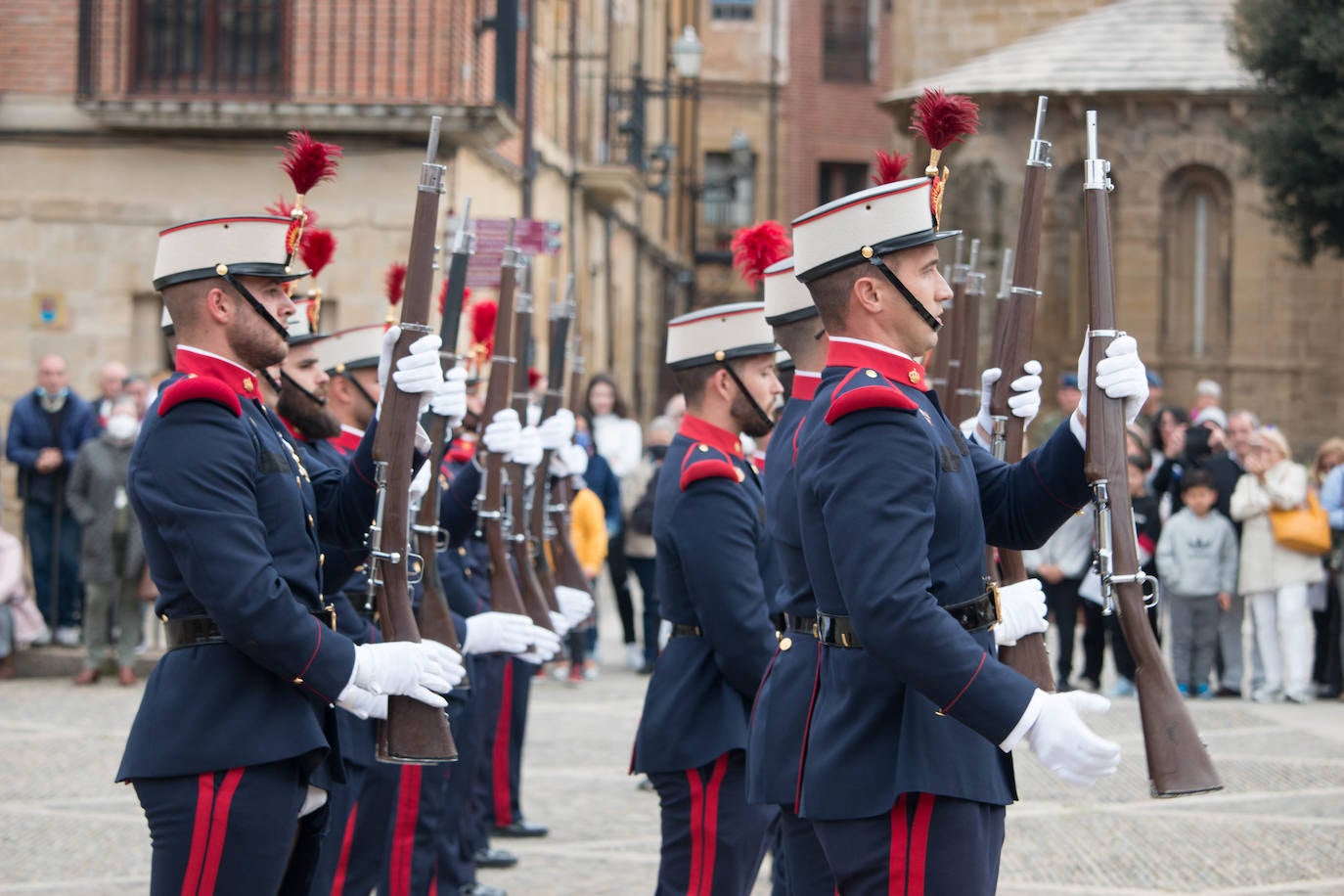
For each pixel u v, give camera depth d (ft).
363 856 37.14
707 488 35.37
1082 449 26.20
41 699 78.23
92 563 81.82
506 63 107.24
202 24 96.07
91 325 96.53
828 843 25.41
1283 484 81.35
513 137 100.99
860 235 25.45
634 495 93.25
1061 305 178.60
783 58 248.52
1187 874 47.11
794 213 249.14
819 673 25.95
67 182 96.48
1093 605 82.99
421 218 28.43
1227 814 55.42
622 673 93.50
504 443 41.16
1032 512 26.89
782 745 28.09
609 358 157.69
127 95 95.30
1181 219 181.06
